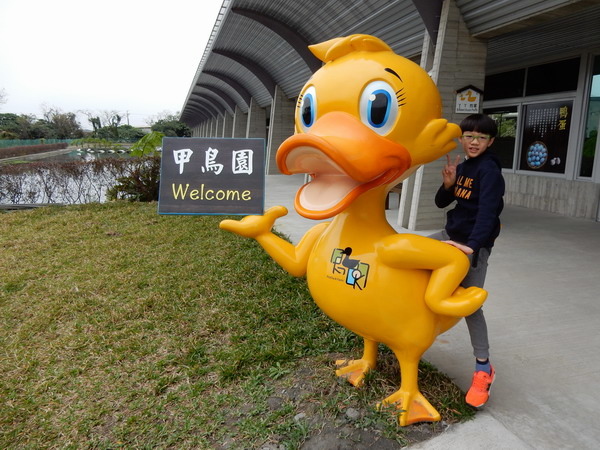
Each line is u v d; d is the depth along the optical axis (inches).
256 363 119.9
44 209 349.1
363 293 86.9
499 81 391.5
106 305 163.3
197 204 163.9
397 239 85.2
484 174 87.5
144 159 400.2
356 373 108.5
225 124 1179.3
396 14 299.6
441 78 255.0
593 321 146.4
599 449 87.5
